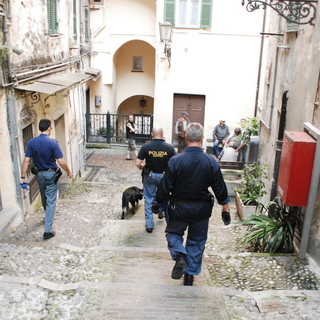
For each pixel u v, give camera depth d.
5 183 5.93
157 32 14.80
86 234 5.72
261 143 9.77
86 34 15.04
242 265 4.40
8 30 5.52
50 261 4.22
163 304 3.29
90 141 16.88
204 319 3.09
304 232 4.38
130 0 16.52
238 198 7.57
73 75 8.77
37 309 3.14
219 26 14.57
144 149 5.51
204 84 15.19
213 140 14.75
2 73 5.47
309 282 3.88
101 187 10.23
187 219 3.60
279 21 8.02
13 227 5.76
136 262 4.38
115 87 19.22
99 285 3.58
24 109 6.46
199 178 3.52
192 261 3.71
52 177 5.27
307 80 5.40
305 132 4.81
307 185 4.25
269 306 3.27
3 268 3.89
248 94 15.18
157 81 15.29
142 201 8.41
